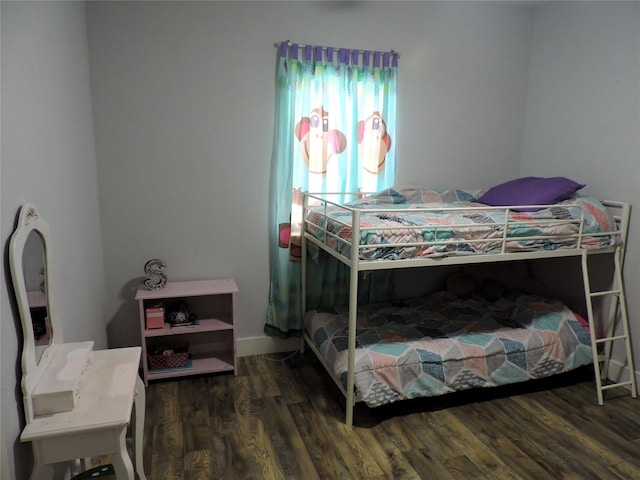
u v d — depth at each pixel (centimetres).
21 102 159
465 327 298
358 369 250
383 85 331
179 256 318
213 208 319
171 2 289
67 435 142
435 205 327
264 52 309
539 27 360
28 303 151
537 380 310
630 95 291
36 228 161
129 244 308
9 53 150
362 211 268
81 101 257
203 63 300
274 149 322
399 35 335
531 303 327
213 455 227
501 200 313
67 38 230
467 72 357
